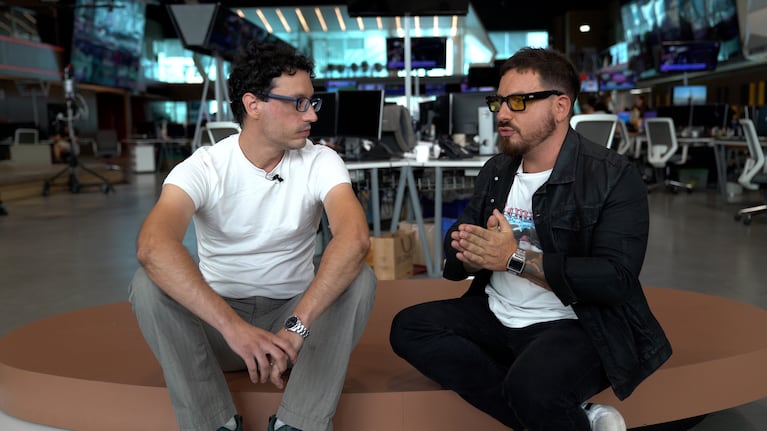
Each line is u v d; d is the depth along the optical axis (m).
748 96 15.14
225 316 1.49
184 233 1.61
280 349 1.49
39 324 2.57
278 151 1.72
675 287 4.09
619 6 22.97
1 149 14.76
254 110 1.67
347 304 1.60
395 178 5.04
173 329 1.55
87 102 22.69
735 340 2.16
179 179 1.65
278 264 1.81
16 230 6.83
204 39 6.68
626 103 18.77
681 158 9.42
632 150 11.18
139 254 1.49
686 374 1.87
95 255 5.44
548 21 25.50
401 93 19.34
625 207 1.58
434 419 1.77
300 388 1.58
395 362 2.05
